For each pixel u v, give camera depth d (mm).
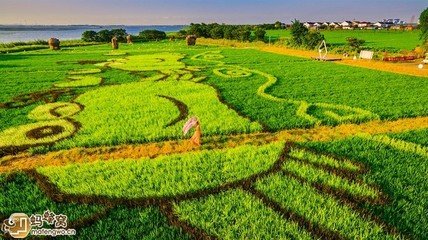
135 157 10195
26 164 9656
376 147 10852
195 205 7254
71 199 7496
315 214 6953
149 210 7074
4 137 11453
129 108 14914
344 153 10344
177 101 16109
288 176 8648
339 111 15016
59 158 10086
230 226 6562
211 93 17875
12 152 10453
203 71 25875
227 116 13914
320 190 7977
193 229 6461
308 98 17312
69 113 14133
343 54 37969
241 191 7855
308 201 7457
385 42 55500
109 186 8031
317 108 15484
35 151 10492
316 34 45656
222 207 7219
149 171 8891
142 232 6391
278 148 10523
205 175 8695
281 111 14828
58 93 18016
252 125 12758
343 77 23625
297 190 7895
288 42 50938
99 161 9469
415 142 11461
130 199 7457
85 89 19125
